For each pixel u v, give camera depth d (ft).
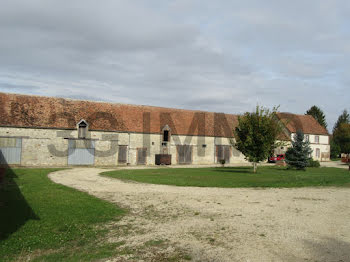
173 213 32.48
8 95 103.71
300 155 93.04
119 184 53.88
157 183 55.31
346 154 196.65
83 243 23.41
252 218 30.17
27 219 29.17
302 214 31.71
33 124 98.17
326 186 52.90
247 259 20.01
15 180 55.67
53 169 82.74
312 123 179.73
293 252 21.17
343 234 25.08
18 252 21.35
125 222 29.09
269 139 82.53
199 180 59.62
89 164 106.32
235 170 89.66
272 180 60.18
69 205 35.22
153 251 21.68
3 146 93.86
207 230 26.37
